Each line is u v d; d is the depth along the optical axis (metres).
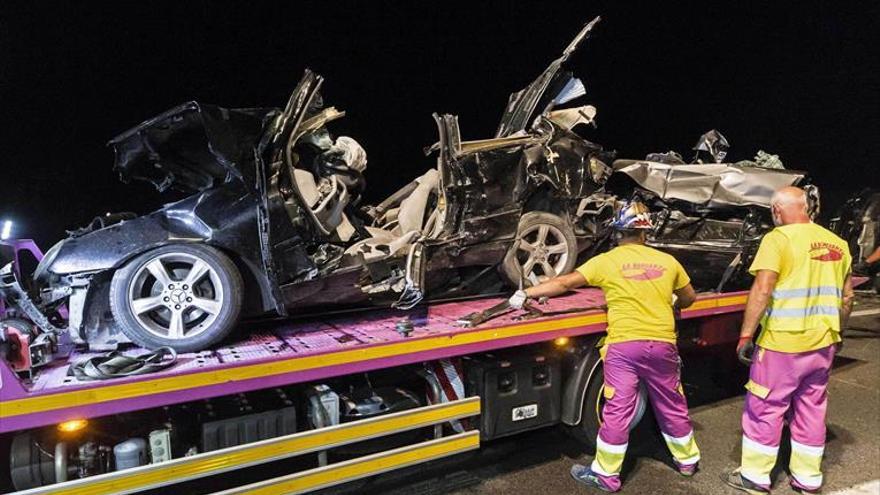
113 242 3.27
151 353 3.12
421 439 3.91
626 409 3.76
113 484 2.70
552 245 4.85
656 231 5.15
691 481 3.95
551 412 4.19
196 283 3.32
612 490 3.78
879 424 4.86
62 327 3.71
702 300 4.93
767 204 5.31
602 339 4.34
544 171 4.68
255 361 3.02
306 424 3.44
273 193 3.38
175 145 3.58
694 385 5.97
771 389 3.65
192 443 3.13
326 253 3.67
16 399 2.49
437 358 3.63
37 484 2.78
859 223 9.45
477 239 4.32
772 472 4.11
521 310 4.27
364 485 3.89
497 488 3.85
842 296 3.87
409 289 3.91
